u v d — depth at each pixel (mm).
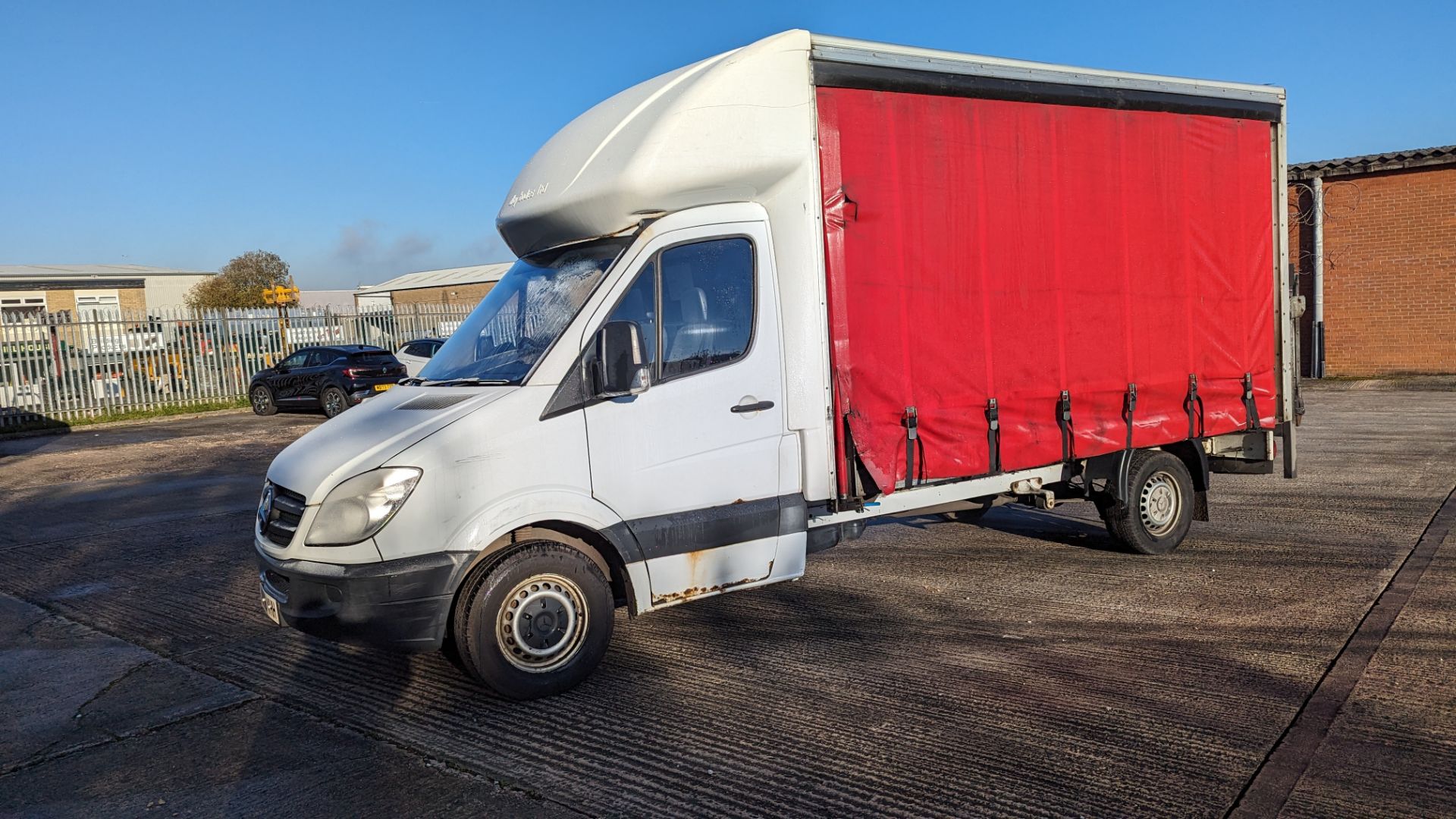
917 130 5727
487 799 3865
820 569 7309
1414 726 4230
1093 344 6578
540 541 4836
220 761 4297
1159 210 6910
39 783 4137
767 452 5340
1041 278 6297
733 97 5180
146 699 5059
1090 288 6547
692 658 5418
